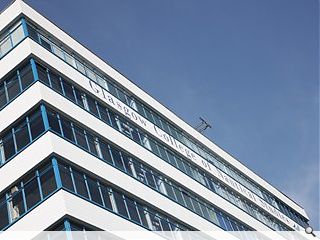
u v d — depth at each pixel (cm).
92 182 3488
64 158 3359
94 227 3188
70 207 3092
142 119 4697
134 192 3819
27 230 3109
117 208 3534
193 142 5372
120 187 3703
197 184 4834
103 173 3628
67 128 3634
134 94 4816
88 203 3262
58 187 3148
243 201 5559
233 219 5062
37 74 3712
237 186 5591
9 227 3183
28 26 4009
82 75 4216
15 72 3831
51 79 3834
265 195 6128
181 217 4194
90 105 4103
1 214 3322
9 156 3500
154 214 3916
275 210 6084
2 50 4012
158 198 4062
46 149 3331
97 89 4300
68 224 3017
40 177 3278
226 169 5650
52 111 3609
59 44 4244
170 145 4856
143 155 4319
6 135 3622
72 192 3200
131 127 4475
